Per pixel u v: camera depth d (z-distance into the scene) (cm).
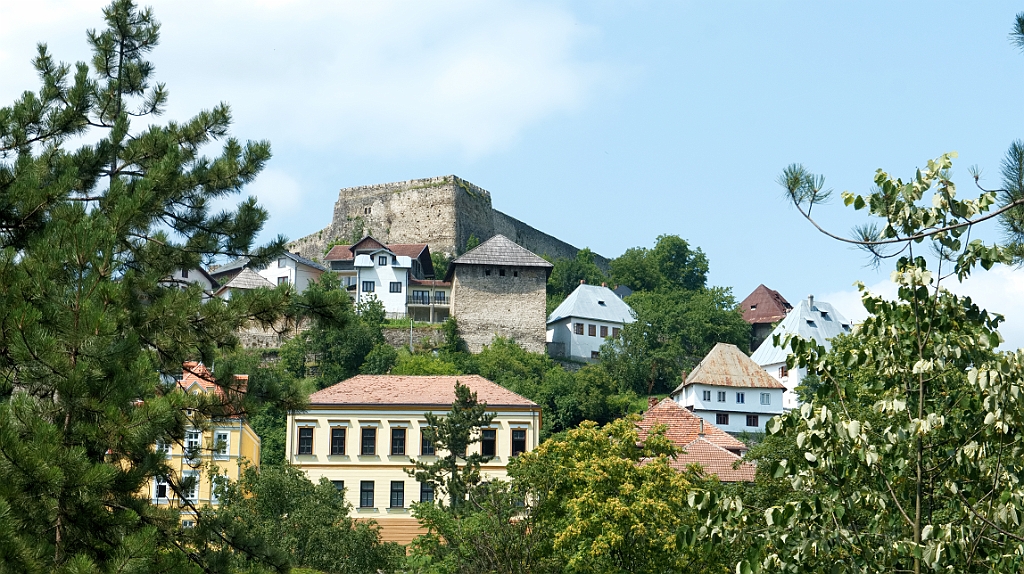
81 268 2323
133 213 2505
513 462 4041
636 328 12912
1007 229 1524
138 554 2014
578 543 3656
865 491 1700
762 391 10850
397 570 4925
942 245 1611
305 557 4728
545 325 12938
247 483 5078
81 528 2131
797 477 1727
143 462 2331
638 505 3562
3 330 2141
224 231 3009
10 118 2880
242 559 2694
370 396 6825
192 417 2702
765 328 15925
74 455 2022
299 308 2817
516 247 13150
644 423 6169
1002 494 1578
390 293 13912
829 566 1645
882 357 1720
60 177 2620
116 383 2170
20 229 2575
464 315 12825
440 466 5762
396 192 17375
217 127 3144
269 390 2805
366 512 6588
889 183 1612
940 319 1688
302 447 6694
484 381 7075
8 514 1895
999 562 1588
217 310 2717
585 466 3819
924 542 1619
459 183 17300
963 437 1677
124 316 2353
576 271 17025
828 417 1658
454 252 16838
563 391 11538
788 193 1569
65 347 2169
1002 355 1583
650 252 18550
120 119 2955
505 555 3759
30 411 2080
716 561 3466
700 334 13638
